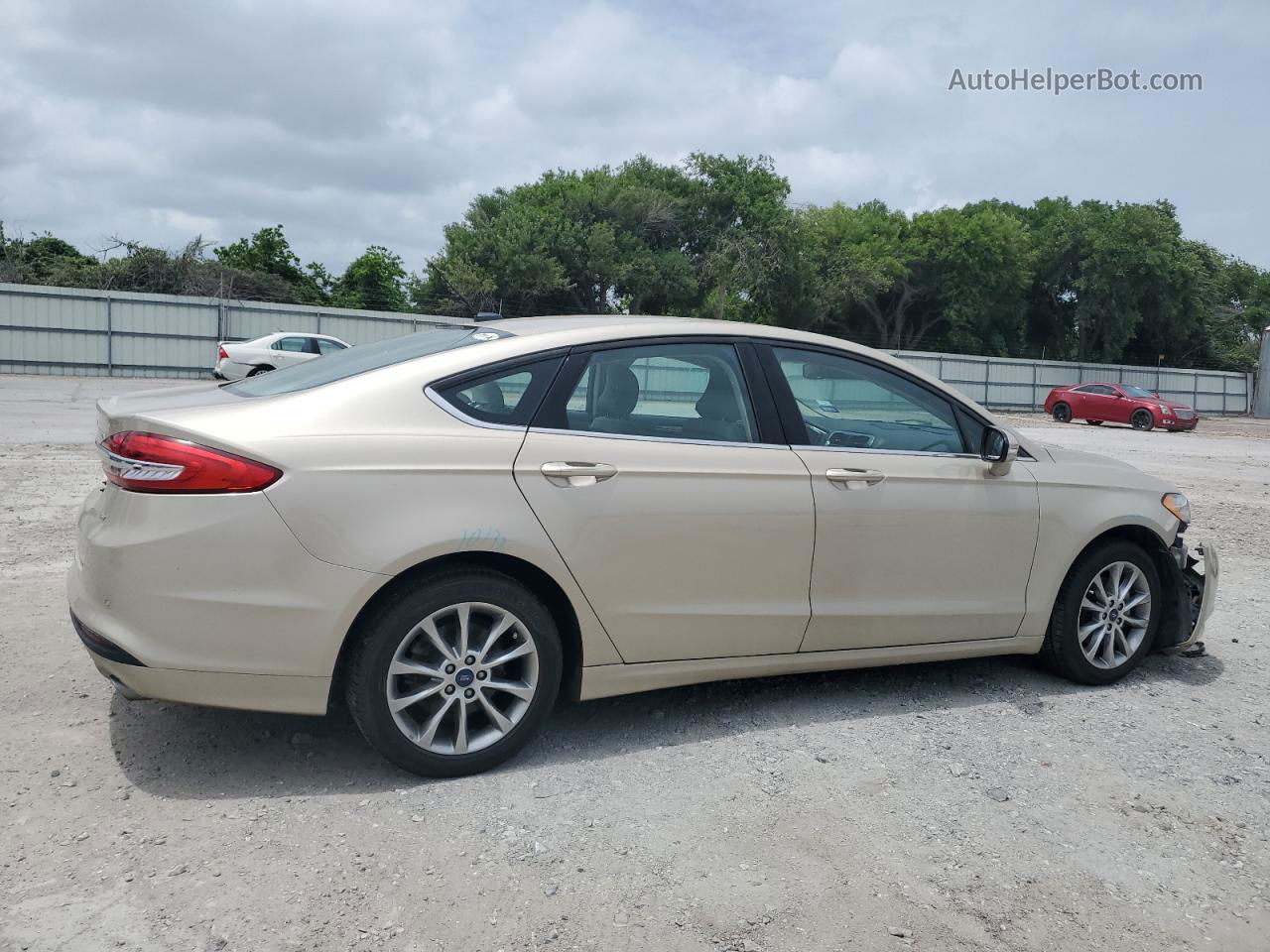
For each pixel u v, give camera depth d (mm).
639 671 3604
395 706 3197
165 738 3543
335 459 3088
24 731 3553
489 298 47688
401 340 3961
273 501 3014
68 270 39031
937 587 4090
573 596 3404
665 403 3670
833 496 3832
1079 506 4395
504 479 3283
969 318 57344
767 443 3793
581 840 2959
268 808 3068
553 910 2598
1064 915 2689
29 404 18281
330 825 2980
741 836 3023
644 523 3486
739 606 3703
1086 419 31656
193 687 3031
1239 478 14891
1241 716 4246
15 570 5738
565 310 50469
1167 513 4668
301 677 3094
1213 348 62812
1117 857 3006
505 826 3021
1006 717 4105
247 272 42656
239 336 32312
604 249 48531
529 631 3346
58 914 2479
